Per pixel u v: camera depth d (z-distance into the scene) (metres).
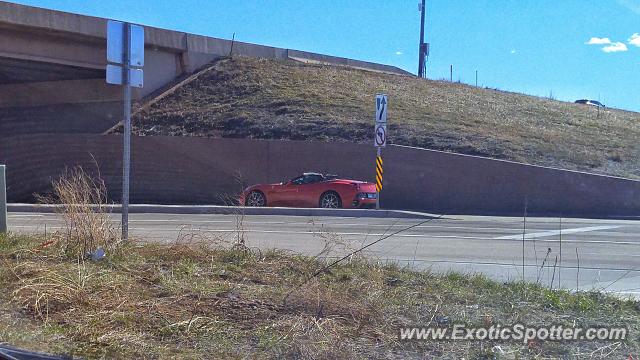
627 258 14.98
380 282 9.09
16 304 7.57
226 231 18.00
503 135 32.97
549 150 31.28
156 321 7.21
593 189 28.03
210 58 40.59
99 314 7.23
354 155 29.92
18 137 33.28
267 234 17.47
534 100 46.53
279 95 36.16
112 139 31.88
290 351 6.64
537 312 8.43
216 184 31.28
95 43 34.41
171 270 9.13
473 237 18.17
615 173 29.39
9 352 5.79
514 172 28.50
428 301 8.59
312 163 30.45
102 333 6.79
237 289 8.42
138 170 31.75
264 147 30.91
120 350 6.47
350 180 26.98
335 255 12.47
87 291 7.86
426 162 29.22
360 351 6.84
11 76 35.16
